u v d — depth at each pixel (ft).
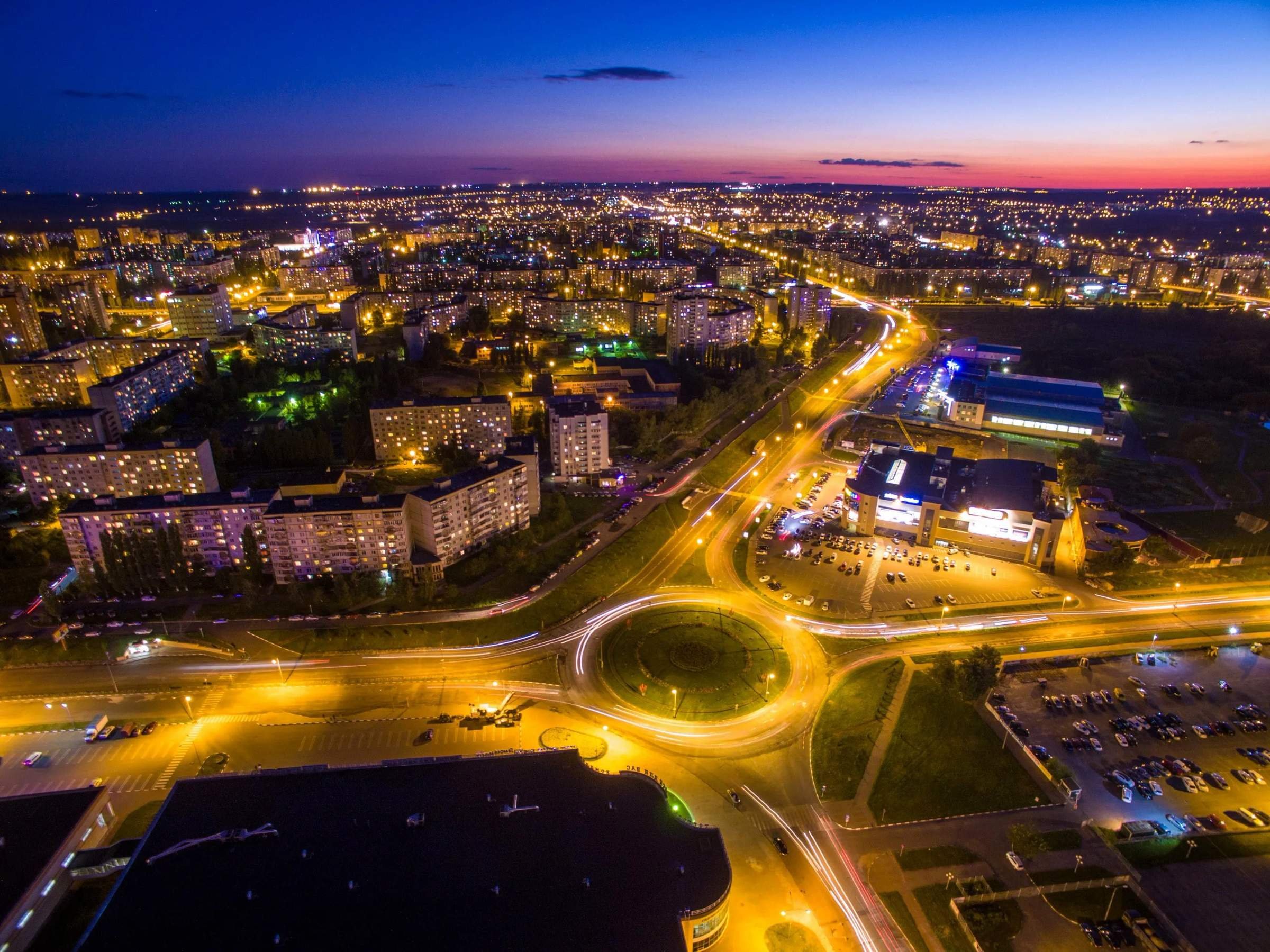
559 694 608.60
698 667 640.17
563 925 371.76
